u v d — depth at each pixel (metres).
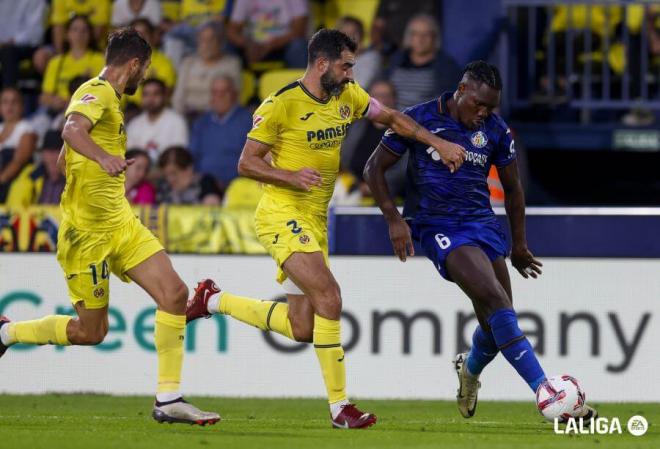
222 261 30.62
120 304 30.84
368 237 31.59
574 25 44.09
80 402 28.81
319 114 20.78
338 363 20.59
